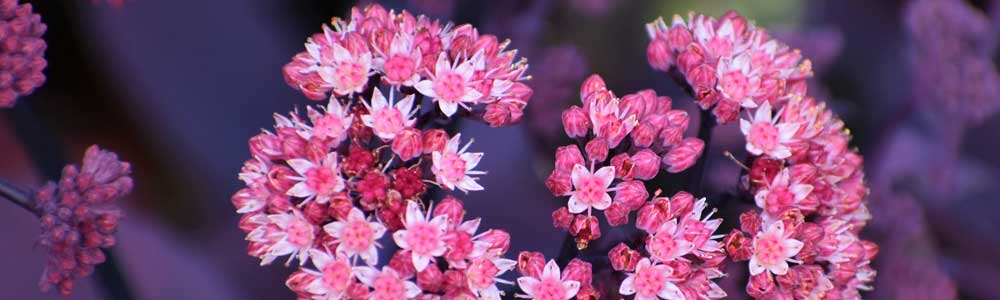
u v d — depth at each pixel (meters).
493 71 0.37
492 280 0.36
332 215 0.36
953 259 0.54
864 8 0.56
